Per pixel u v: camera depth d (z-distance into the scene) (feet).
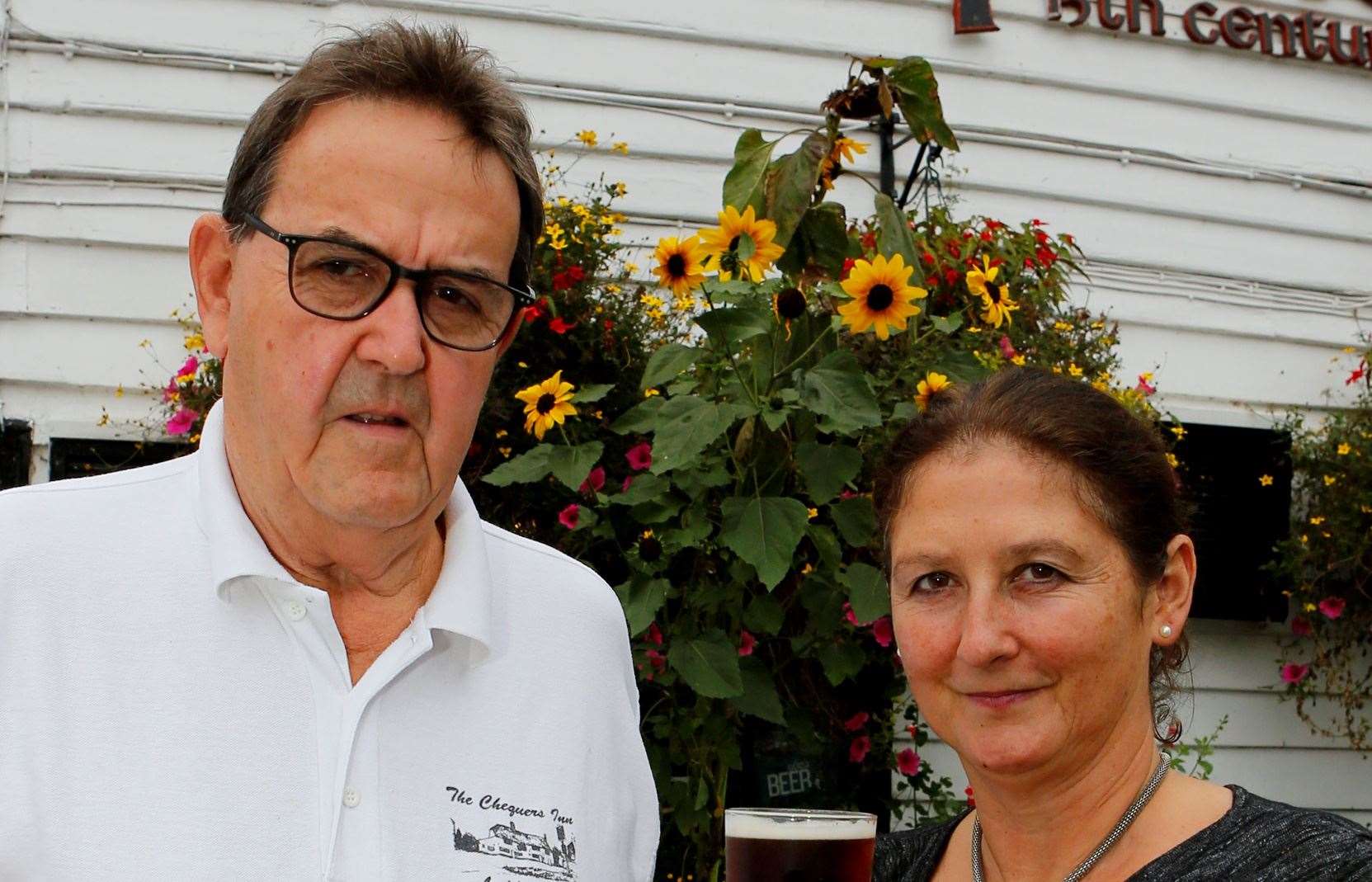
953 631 5.24
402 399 5.17
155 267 12.96
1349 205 16.74
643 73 14.51
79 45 12.96
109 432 12.56
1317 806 15.51
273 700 5.18
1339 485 15.12
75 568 5.13
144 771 4.94
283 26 13.44
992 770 5.18
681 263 10.42
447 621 5.50
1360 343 16.58
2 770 4.85
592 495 11.53
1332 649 15.33
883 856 6.15
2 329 12.55
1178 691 6.01
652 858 6.35
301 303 5.08
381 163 5.12
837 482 10.11
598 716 6.05
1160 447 5.40
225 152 13.24
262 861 4.97
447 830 5.35
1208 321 16.11
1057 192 15.69
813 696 11.57
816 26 15.03
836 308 11.61
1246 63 16.52
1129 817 5.21
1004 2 15.60
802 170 10.92
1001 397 5.41
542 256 11.96
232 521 5.25
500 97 5.46
